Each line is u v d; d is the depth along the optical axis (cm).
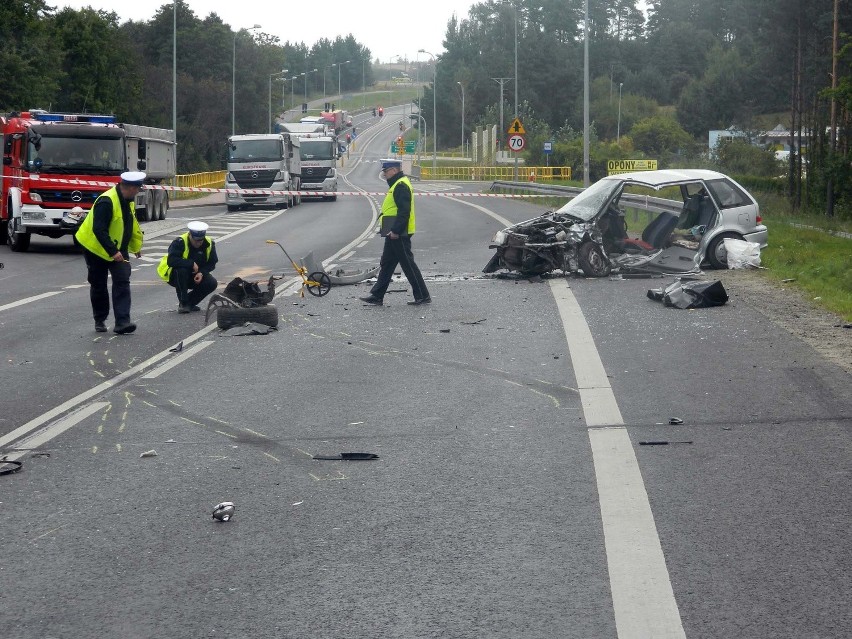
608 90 14450
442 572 513
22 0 5747
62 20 7950
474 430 794
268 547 554
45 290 1786
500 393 920
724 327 1233
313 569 521
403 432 793
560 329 1252
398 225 1460
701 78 13775
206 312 1335
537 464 698
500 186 5256
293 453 741
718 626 444
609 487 643
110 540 570
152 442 778
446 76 17712
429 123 16850
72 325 1370
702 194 1855
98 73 8106
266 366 1070
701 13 16025
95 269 1291
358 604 476
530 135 9819
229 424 829
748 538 549
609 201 1797
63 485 674
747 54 11950
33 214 2575
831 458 695
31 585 508
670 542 545
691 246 1809
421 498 632
